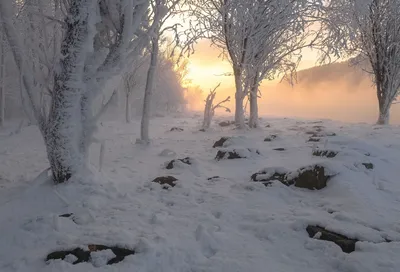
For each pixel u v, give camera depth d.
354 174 5.93
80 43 5.79
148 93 11.99
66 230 4.44
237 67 15.30
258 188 5.88
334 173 5.79
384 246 3.66
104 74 6.04
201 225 4.34
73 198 5.59
